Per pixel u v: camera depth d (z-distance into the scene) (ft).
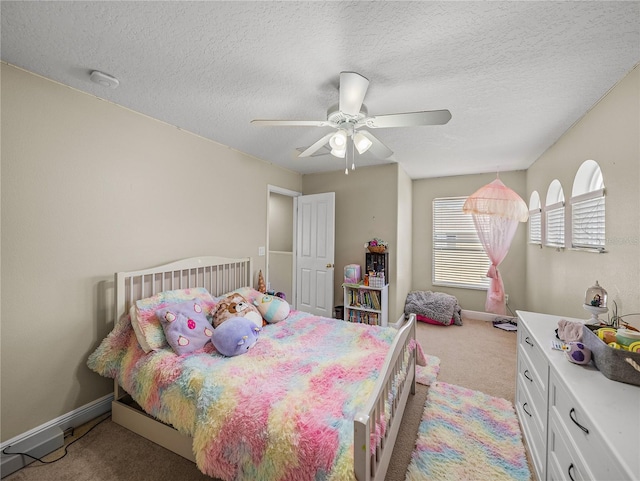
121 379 6.05
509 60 5.03
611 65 5.15
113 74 5.60
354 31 4.33
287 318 8.62
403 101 6.54
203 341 6.41
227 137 9.11
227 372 5.24
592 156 6.77
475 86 5.91
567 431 3.83
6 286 5.26
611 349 3.87
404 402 6.21
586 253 7.20
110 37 4.54
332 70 5.40
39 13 4.00
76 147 6.15
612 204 5.93
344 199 13.67
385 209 12.73
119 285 6.53
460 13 3.95
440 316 13.35
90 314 6.44
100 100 6.54
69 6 3.88
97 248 6.54
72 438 5.92
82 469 5.15
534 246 11.91
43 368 5.74
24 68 5.38
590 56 4.90
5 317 5.26
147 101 6.70
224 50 4.85
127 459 5.38
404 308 14.37
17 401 5.42
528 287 12.99
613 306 5.86
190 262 8.38
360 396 4.50
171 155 8.11
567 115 7.28
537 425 5.10
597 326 4.81
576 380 3.87
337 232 13.88
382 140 9.20
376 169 12.89
